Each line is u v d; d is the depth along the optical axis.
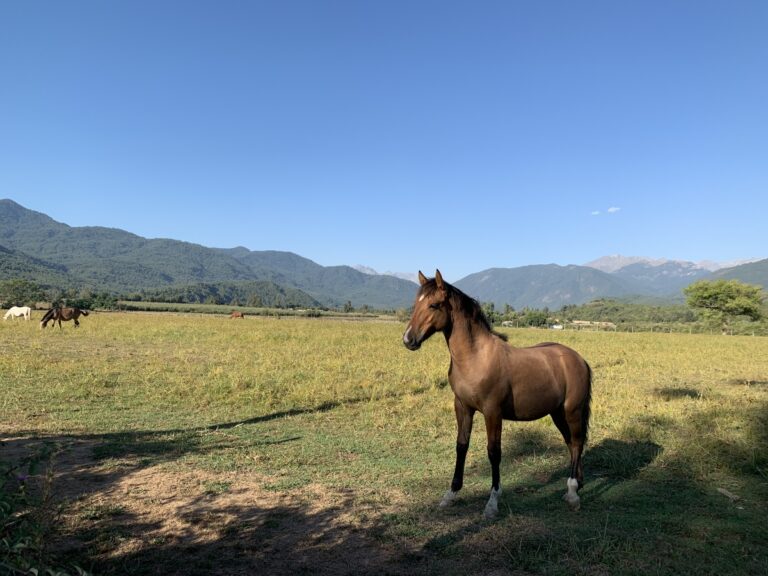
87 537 4.03
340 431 7.85
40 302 62.22
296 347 18.70
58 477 5.38
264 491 5.23
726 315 60.34
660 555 3.93
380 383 11.84
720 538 4.25
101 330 23.30
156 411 8.69
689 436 7.56
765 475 5.78
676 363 17.75
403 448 7.03
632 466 6.15
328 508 4.81
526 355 5.07
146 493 5.05
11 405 8.54
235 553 3.88
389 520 4.55
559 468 6.25
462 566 3.76
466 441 4.94
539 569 3.70
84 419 7.93
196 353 16.42
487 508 4.66
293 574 3.59
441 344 21.36
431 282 4.90
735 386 13.05
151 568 3.60
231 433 7.52
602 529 4.39
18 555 2.56
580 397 5.30
